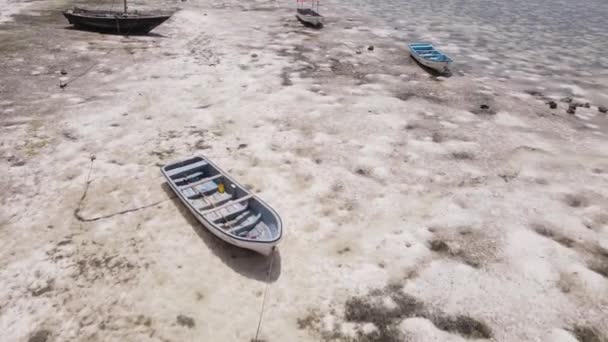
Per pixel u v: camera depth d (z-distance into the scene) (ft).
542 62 65.26
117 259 24.20
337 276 23.82
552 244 26.68
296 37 69.82
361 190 31.50
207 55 58.29
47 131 36.58
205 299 22.00
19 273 22.86
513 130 42.11
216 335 20.12
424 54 60.90
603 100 51.21
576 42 78.59
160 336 19.90
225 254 25.02
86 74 49.14
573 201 31.24
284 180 32.19
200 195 28.94
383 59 61.46
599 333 20.89
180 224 27.17
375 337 20.40
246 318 21.08
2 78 46.16
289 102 45.11
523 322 21.38
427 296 22.68
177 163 30.76
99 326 20.27
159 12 79.00
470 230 27.76
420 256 25.43
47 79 47.01
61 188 29.73
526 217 29.19
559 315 21.80
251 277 23.52
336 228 27.58
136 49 58.85
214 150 35.58
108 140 35.94
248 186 31.19
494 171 34.76
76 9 68.80
